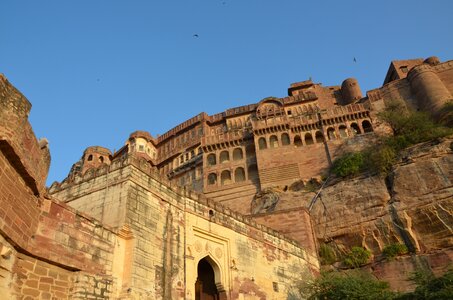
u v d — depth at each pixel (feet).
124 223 48.06
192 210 61.67
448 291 51.13
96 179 55.06
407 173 97.14
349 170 114.83
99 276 42.73
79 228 42.11
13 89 31.24
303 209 94.38
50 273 37.76
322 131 147.84
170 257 53.36
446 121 125.90
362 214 97.45
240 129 172.76
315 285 69.00
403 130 119.96
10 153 30.91
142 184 53.72
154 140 204.33
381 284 66.13
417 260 82.58
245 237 70.18
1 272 31.91
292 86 193.98
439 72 156.97
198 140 181.57
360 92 188.44
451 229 83.66
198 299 64.28
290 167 139.33
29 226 35.37
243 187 143.23
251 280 66.39
